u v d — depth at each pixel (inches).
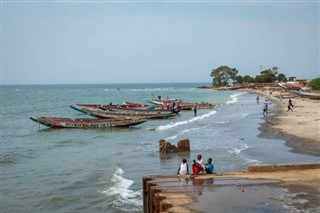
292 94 4175.7
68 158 1248.2
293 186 543.5
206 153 1187.3
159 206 480.1
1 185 918.4
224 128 1814.7
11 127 2279.8
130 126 2058.3
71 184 903.7
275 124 1770.4
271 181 571.8
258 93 5457.7
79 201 778.8
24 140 1734.7
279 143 1280.8
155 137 1662.2
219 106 3373.5
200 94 6210.6
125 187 852.0
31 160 1235.9
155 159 1152.2
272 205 459.2
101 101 4886.8
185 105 3132.4
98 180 930.1
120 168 1040.2
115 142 1571.1
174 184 551.8
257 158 1063.6
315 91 4119.1
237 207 450.3
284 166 660.1
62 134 1894.7
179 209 438.6
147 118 2410.2
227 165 997.2
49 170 1072.2
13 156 1315.2
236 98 4630.9
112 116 2354.8
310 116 2037.4
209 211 433.7
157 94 6560.0
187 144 1231.5
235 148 1248.2
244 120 2098.9
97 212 712.4
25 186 906.1
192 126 1978.3
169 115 2464.3
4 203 783.7
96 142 1598.2
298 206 457.7
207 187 535.8
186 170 706.8
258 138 1418.6
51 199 797.2
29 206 765.3
